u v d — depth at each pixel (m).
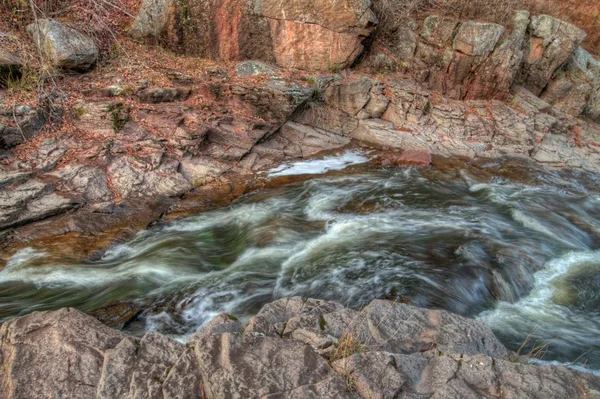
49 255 6.49
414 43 12.44
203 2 11.23
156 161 8.52
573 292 5.95
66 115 8.85
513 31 12.39
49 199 7.34
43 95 8.77
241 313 5.29
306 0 11.33
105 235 7.07
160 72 10.50
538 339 5.02
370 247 6.60
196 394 3.10
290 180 9.24
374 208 8.10
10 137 7.96
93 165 8.10
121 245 6.91
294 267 6.16
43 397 3.17
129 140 8.76
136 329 5.00
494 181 9.69
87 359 3.42
